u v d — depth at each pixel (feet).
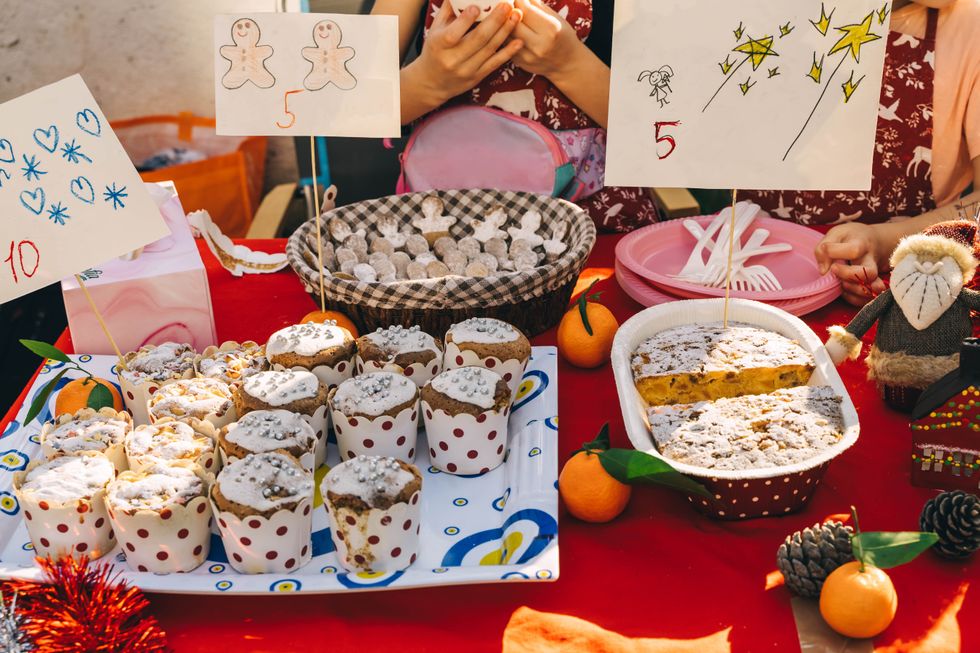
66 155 3.89
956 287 3.66
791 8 3.72
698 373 3.93
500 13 5.19
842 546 3.10
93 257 3.98
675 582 3.29
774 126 3.86
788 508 3.55
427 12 6.07
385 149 9.29
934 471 3.64
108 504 3.27
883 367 3.97
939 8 5.39
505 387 3.93
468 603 3.23
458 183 5.94
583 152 5.98
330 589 3.12
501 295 4.42
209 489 3.37
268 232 8.59
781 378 3.97
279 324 5.13
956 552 3.27
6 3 8.73
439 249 5.33
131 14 9.12
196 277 4.62
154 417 3.91
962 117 5.60
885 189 5.90
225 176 10.15
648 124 3.93
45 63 9.14
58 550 3.39
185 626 3.14
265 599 3.27
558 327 4.96
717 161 3.94
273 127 4.47
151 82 9.53
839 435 3.53
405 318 4.52
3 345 8.34
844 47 3.73
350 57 4.37
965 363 3.47
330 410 4.07
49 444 3.69
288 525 3.25
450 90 5.69
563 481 3.63
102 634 2.83
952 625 3.03
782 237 5.64
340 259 5.12
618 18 3.83
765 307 4.36
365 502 3.21
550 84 5.82
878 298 3.98
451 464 3.94
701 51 3.83
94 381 4.22
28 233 3.89
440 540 3.56
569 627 3.09
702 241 5.51
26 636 2.85
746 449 3.48
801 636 3.02
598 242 6.15
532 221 5.37
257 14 4.33
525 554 3.30
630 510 3.71
